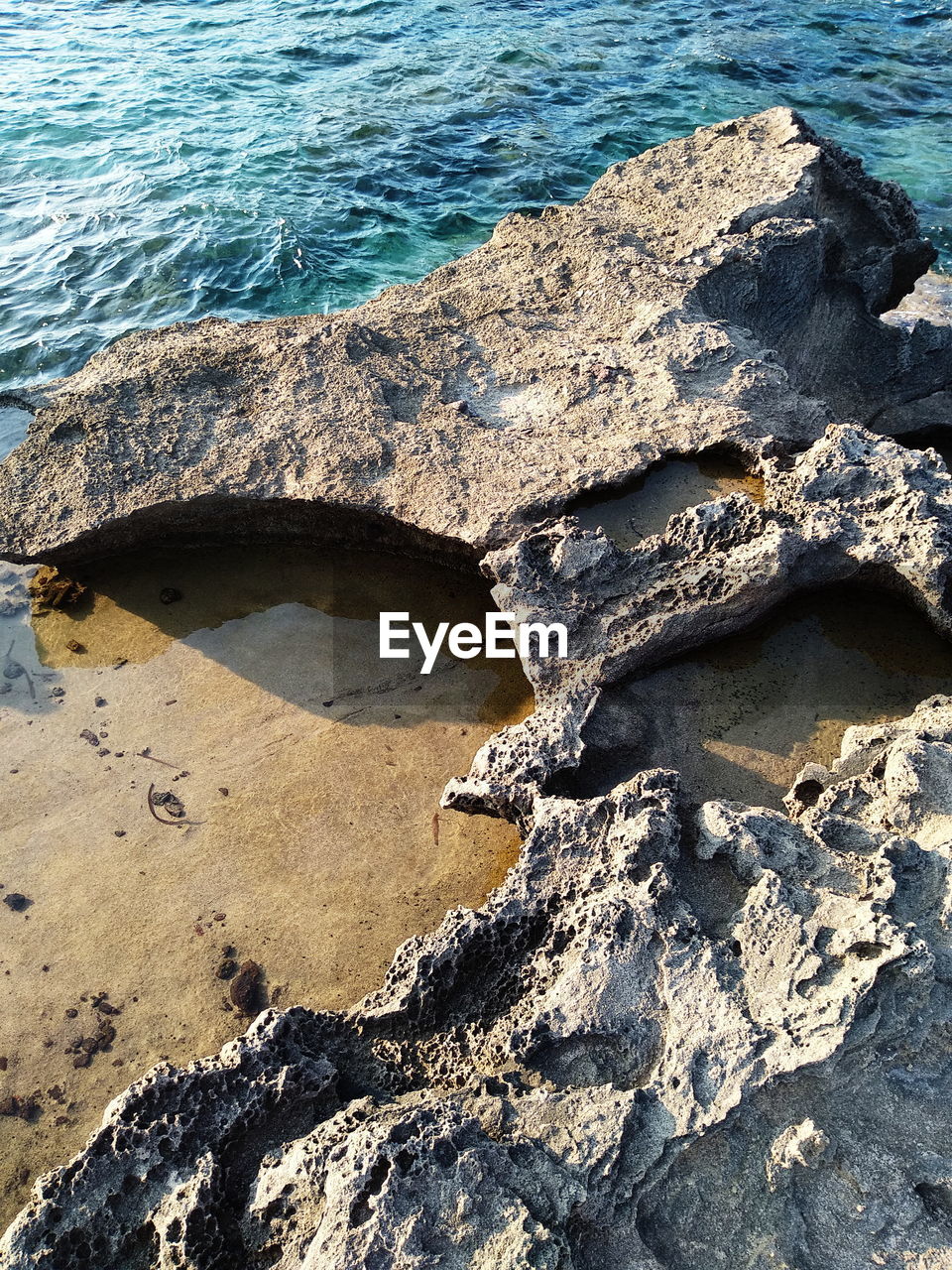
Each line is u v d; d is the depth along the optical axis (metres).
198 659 2.76
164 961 2.14
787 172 3.67
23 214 5.27
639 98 6.71
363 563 2.96
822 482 2.46
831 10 8.41
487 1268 1.31
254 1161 1.55
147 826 2.38
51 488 2.83
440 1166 1.41
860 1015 1.52
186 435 2.89
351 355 3.07
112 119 6.36
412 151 5.95
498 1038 1.65
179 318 4.51
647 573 2.39
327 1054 1.71
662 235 3.52
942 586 2.28
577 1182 1.41
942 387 3.73
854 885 1.70
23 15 8.38
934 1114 1.51
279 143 6.02
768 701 2.27
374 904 2.21
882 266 3.71
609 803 1.89
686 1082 1.50
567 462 2.65
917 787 1.84
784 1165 1.46
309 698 2.64
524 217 3.75
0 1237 1.76
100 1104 1.93
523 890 1.83
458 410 2.88
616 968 1.63
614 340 3.06
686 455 2.67
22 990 2.11
